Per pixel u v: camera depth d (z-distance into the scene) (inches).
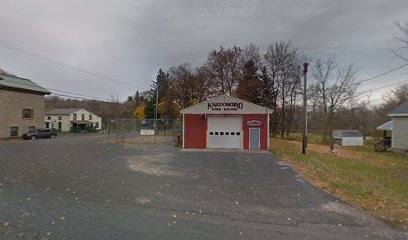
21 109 1293.1
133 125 1609.3
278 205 226.8
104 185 285.1
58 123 2162.9
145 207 215.5
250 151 655.8
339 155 679.1
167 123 1385.3
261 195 257.4
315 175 364.8
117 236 158.6
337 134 1163.3
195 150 665.6
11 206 211.0
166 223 181.9
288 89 1413.6
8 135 1216.2
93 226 173.5
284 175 359.9
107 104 3029.0
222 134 713.6
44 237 155.0
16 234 158.6
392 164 526.9
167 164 438.6
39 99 1412.4
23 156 513.3
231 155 573.0
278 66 1406.3
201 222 185.0
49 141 1027.3
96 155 544.7
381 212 213.0
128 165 420.5
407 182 341.7
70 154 555.5
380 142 876.0
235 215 200.4
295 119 1571.1
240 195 256.7
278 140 1117.1
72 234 160.1
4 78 1237.1
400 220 195.5
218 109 711.7
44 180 303.0
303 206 225.3
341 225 183.8
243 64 1480.1
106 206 215.9
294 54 1374.3
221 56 1503.4
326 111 1294.3
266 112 702.5
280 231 171.3
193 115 718.5
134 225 177.0
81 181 301.3
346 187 296.0
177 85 1871.3
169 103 1909.4
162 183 300.8
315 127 1504.7
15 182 291.4
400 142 810.2
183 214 200.7
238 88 1434.5
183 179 324.5
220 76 1520.7
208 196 251.4
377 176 382.0
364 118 1467.8
